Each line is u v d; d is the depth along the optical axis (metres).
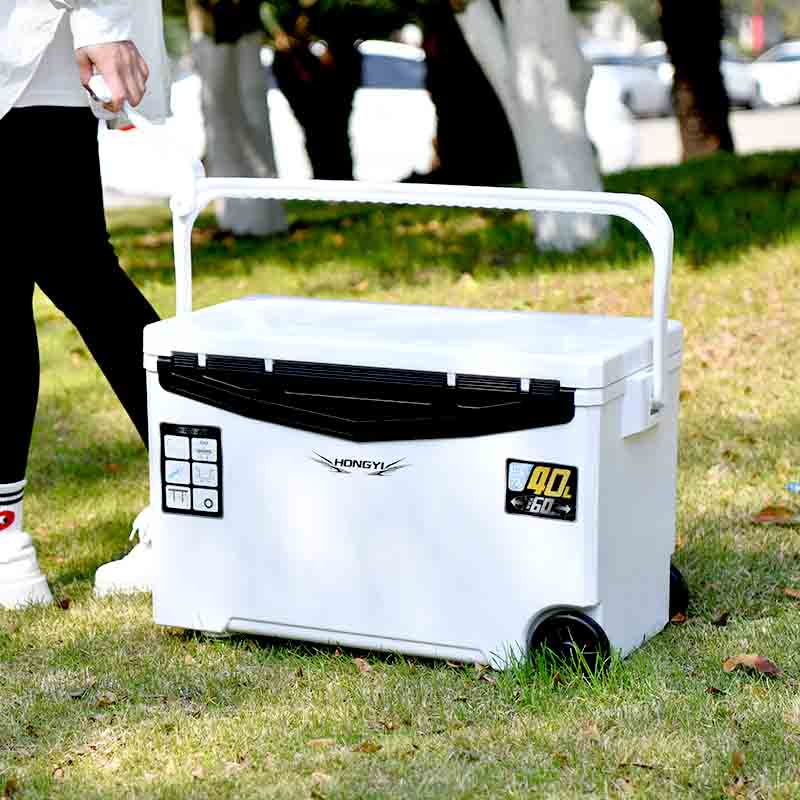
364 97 35.03
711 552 7.89
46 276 7.22
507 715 5.71
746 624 6.80
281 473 6.32
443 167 30.52
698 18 28.86
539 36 18.11
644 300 15.69
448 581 6.14
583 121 18.47
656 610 6.70
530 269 17.69
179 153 6.73
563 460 5.82
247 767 5.29
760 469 9.50
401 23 30.52
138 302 7.41
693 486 9.20
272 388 6.25
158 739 5.57
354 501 6.22
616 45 60.97
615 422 5.94
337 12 29.84
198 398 6.40
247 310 6.93
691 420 10.90
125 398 7.48
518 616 6.04
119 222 28.59
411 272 18.48
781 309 14.60
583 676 5.95
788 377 12.07
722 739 5.41
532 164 18.56
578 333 6.33
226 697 6.03
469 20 18.53
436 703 5.87
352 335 6.25
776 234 18.16
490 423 5.89
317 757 5.36
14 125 6.88
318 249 21.30
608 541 6.00
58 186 7.06
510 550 6.00
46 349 15.45
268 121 23.84
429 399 5.98
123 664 6.47
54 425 12.07
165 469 6.55
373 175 34.56
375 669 6.31
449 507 6.06
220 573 6.55
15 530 7.38
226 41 23.08
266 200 23.61
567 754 5.32
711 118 29.44
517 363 5.80
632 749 5.34
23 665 6.52
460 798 4.99
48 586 7.51
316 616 6.40
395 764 5.28
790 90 55.50
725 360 12.77
